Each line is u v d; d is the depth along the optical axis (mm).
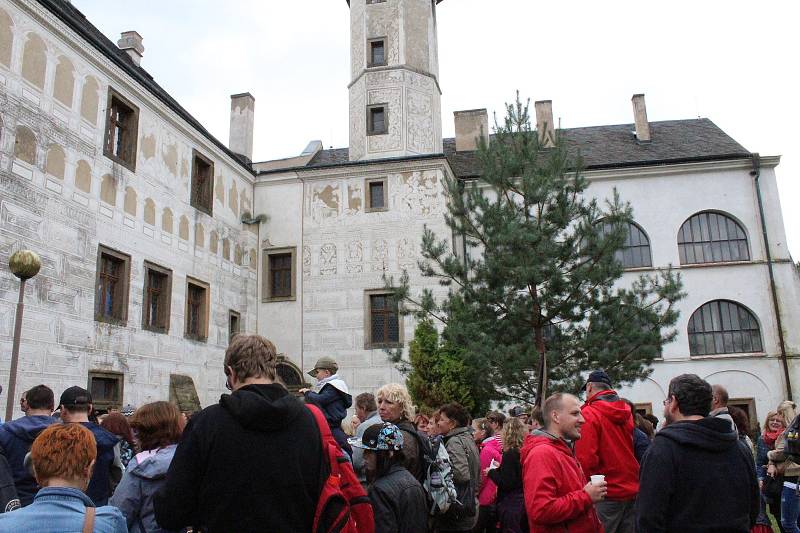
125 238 19578
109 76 19453
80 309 17391
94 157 18547
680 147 31062
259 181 28234
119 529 3650
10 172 15500
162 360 20797
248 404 3594
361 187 27219
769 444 9438
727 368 27047
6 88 15625
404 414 6293
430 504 6043
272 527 3461
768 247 27969
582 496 4945
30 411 6766
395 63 29188
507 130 17422
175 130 22781
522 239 15211
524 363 15141
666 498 4418
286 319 26641
